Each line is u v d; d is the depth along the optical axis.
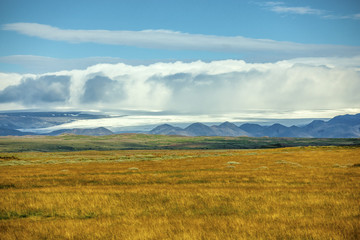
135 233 13.79
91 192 26.91
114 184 36.56
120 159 90.31
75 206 21.14
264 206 19.75
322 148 119.31
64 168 61.09
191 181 36.91
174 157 91.75
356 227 13.55
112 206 21.03
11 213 20.11
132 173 48.66
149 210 20.02
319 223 14.84
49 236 14.25
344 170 45.31
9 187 35.53
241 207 19.80
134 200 22.98
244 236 12.83
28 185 36.50
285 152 104.38
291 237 12.73
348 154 84.62
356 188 27.94
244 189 27.94
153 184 35.38
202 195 23.97
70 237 13.94
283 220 15.75
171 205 21.12
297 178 36.66
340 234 12.62
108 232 14.41
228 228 14.31
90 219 17.81
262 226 14.44
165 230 14.16
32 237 14.20
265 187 29.83
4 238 14.12
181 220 16.30
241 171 46.84
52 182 38.56
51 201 22.62
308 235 12.84
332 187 29.03
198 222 15.65
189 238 12.77
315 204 19.89
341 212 17.20
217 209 19.73
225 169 51.25
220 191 25.91
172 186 32.31
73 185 36.31
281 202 20.80
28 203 22.20
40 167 66.25
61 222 16.72
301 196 22.84
